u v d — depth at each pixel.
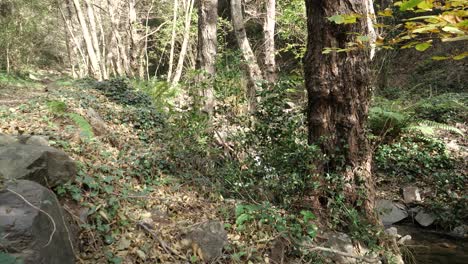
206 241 4.05
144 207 4.58
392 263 4.53
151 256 3.81
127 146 6.45
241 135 5.89
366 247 4.68
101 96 10.05
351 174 4.88
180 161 5.93
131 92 10.57
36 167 3.72
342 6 4.53
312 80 4.88
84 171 4.61
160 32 19.64
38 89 16.73
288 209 4.82
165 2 20.80
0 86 15.10
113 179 4.88
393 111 9.73
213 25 8.12
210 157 6.18
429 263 5.28
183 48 15.10
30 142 4.79
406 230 6.79
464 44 14.19
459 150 9.12
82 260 3.47
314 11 4.73
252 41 19.64
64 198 3.98
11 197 2.97
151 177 5.46
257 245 4.26
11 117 6.54
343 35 4.59
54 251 2.98
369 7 8.52
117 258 3.60
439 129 10.25
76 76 23.52
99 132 7.03
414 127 8.97
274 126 5.45
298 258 4.30
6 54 19.55
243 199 5.16
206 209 4.83
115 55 20.17
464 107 10.66
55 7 23.53
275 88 5.47
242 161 6.06
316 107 4.95
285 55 17.41
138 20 20.78
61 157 4.12
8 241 2.64
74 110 7.29
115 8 17.70
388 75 14.81
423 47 1.64
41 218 2.92
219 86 6.44
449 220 6.92
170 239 4.09
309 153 4.81
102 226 3.89
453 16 1.33
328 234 4.63
